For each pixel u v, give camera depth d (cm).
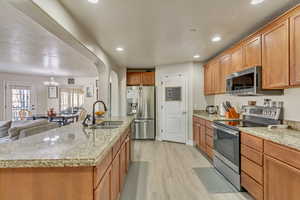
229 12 221
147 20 240
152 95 565
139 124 566
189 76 498
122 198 230
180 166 340
